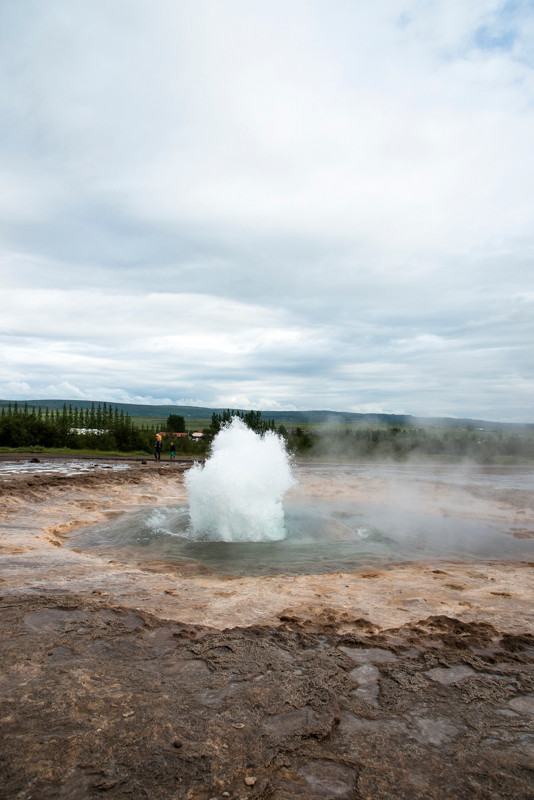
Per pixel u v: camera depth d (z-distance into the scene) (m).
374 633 4.34
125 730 2.72
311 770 2.47
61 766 2.42
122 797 2.24
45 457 28.64
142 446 40.47
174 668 3.52
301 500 14.59
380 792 2.32
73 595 5.15
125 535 9.37
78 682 3.25
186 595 5.47
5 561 6.71
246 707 3.01
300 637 4.16
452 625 4.54
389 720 2.94
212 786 2.33
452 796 2.30
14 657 3.60
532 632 4.42
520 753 2.63
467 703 3.14
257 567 7.41
